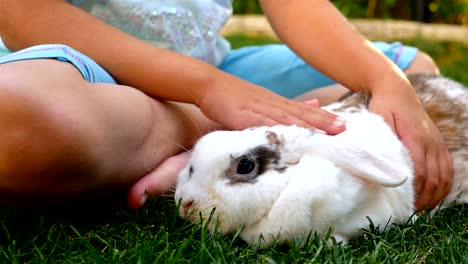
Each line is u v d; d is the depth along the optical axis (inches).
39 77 25.2
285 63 40.7
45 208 27.5
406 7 132.0
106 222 28.2
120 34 31.3
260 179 26.6
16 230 27.0
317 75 40.5
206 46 37.5
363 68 32.3
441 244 26.5
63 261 24.3
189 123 31.6
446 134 32.6
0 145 24.6
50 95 24.9
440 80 36.0
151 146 29.4
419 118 30.7
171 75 30.2
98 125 25.9
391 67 32.2
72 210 28.5
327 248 25.6
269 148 27.1
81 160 25.5
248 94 29.6
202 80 30.0
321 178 26.2
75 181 26.1
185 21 36.0
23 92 24.5
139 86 30.7
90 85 26.7
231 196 26.3
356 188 27.0
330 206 26.4
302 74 40.5
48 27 31.0
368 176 26.6
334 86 38.6
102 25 31.5
